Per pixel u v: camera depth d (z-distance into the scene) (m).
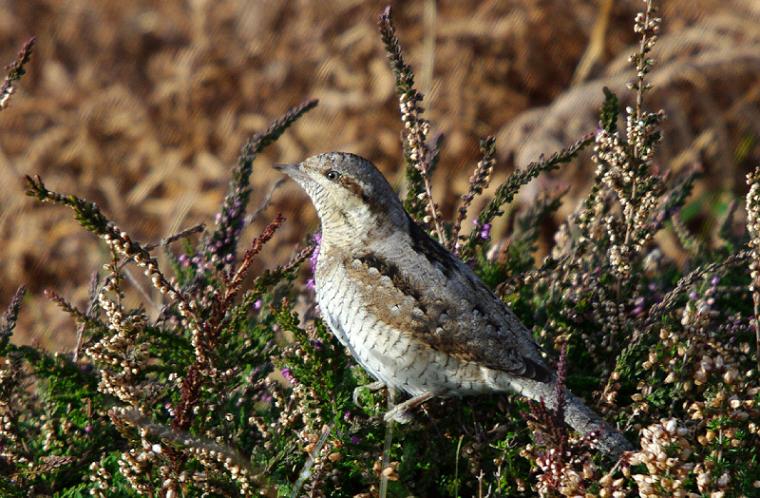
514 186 7.59
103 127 15.59
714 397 5.94
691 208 13.52
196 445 5.61
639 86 6.89
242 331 7.22
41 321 12.84
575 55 15.74
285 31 16.31
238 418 6.82
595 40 15.38
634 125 6.89
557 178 13.79
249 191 8.04
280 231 13.93
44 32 16.70
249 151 8.05
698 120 14.89
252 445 6.75
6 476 6.34
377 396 7.10
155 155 15.34
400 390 7.16
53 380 6.41
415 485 6.46
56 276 13.66
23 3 16.81
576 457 5.81
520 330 6.86
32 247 13.80
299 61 15.98
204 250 7.79
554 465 5.48
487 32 15.83
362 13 16.34
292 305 7.75
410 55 15.88
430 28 15.55
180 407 5.88
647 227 7.18
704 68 14.88
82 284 13.45
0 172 14.94
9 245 13.83
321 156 7.46
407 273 6.84
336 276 7.06
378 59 15.80
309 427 6.24
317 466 5.94
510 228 13.31
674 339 6.36
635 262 8.46
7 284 13.54
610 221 7.22
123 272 8.16
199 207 14.64
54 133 15.48
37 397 7.27
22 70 6.38
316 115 15.44
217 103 15.80
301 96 15.76
